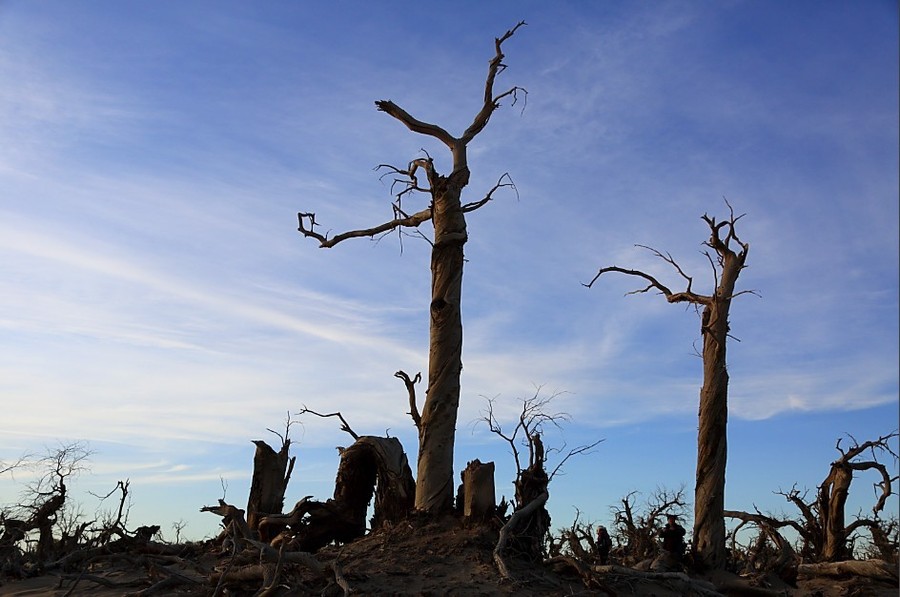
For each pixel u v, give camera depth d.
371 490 24.00
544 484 21.22
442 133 25.53
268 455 25.64
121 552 23.94
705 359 26.33
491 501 21.39
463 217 24.94
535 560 20.55
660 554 23.89
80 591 19.69
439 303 23.97
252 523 25.00
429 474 22.56
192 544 25.39
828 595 24.88
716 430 25.52
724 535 24.88
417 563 19.09
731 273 26.58
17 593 19.91
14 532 24.19
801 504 30.86
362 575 17.84
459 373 23.73
